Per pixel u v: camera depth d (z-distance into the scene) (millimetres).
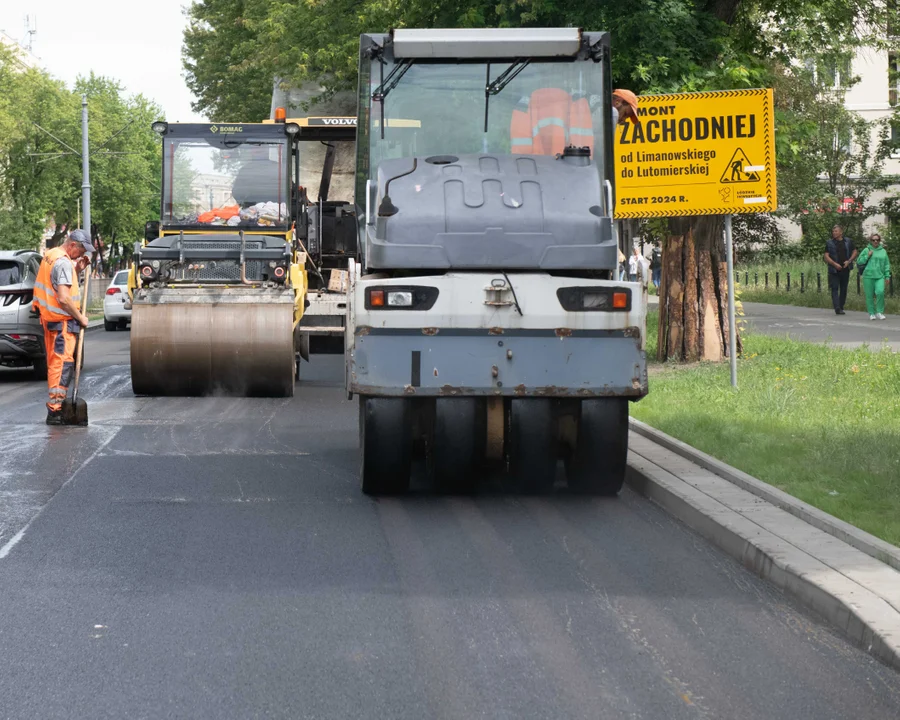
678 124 16859
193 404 17422
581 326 9695
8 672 5867
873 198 58719
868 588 6664
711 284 20031
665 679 5727
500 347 9680
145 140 101500
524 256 9859
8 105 76938
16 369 24547
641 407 14438
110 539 8680
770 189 16688
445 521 9305
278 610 6891
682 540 8617
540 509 9766
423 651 6152
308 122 24406
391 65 11109
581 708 5363
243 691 5594
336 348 21297
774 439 11805
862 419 12961
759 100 16688
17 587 7395
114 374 22359
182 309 17953
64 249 15250
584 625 6586
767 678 5727
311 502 10055
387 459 9930
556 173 10477
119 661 6020
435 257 9820
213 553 8258
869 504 8758
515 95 11125
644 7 20234
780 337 24609
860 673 5793
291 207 21500
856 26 24656
